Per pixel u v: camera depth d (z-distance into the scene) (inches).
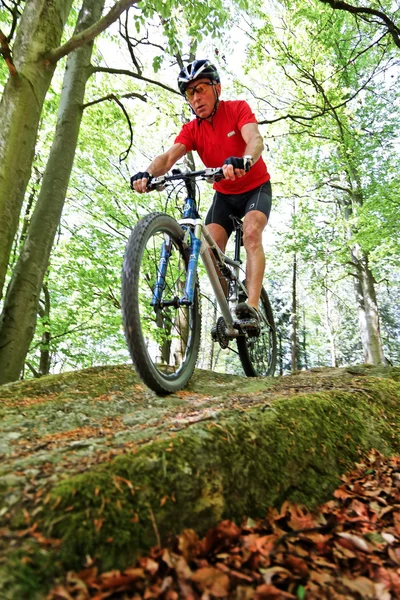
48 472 45.9
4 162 135.2
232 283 122.0
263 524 51.2
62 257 345.7
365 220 448.1
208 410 70.5
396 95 466.9
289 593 39.2
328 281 676.1
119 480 44.7
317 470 63.7
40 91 143.5
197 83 107.0
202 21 199.9
